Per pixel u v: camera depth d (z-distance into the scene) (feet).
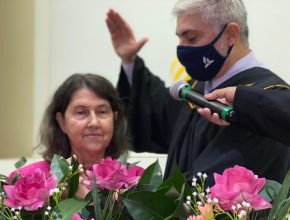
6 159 10.20
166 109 7.18
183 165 5.57
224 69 5.54
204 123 5.46
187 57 5.47
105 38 9.98
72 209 2.92
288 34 8.99
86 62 10.05
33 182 2.99
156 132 7.28
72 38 10.10
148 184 3.24
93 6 9.97
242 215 2.63
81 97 5.49
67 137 5.80
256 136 4.88
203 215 2.73
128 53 7.24
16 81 10.46
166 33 9.59
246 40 5.56
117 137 5.78
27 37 10.30
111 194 3.08
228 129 5.00
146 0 9.66
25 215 3.04
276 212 2.83
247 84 5.25
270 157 4.91
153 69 9.59
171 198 3.02
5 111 10.59
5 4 10.31
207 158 4.90
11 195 2.96
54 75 10.20
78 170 3.25
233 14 5.27
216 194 2.78
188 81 6.61
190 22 5.33
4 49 10.42
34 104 10.41
